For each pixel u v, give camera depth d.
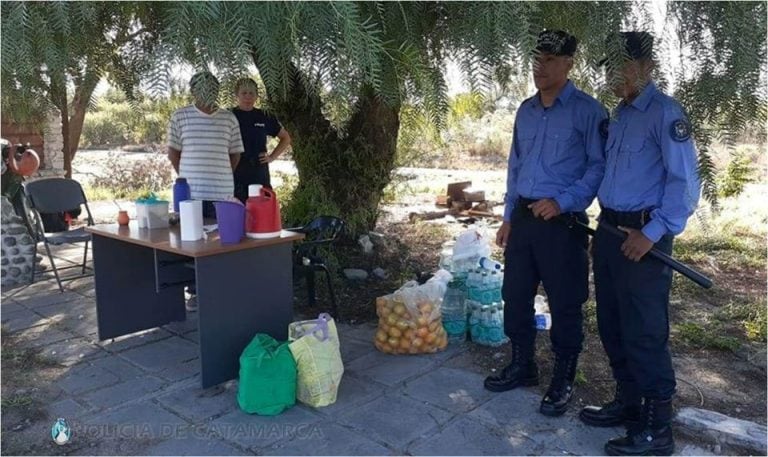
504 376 2.84
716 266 5.18
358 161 4.95
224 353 2.87
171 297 3.77
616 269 2.20
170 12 1.11
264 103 4.25
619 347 2.41
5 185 4.81
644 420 2.26
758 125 1.66
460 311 3.45
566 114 2.43
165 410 2.65
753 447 2.26
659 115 2.04
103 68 1.42
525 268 2.64
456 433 2.44
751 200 6.95
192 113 3.69
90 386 2.90
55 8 1.17
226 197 3.80
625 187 2.15
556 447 2.33
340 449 2.33
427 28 1.49
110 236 3.13
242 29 1.10
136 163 10.10
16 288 4.59
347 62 1.18
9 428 2.49
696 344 3.46
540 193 2.49
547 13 1.44
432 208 7.70
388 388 2.86
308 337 2.68
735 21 1.50
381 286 4.59
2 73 1.27
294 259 3.97
